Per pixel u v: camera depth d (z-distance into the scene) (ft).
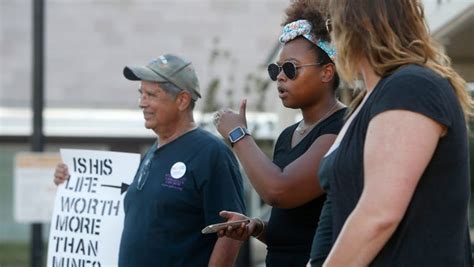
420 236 10.89
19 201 38.47
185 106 21.04
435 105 10.74
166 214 20.13
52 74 95.04
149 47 96.48
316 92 17.31
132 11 96.58
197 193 20.16
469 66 33.88
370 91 11.60
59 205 23.35
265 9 96.12
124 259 20.54
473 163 27.55
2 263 79.30
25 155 38.60
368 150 10.78
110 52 96.12
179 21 96.63
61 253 23.09
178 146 20.70
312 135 17.13
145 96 21.01
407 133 10.59
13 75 93.61
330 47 17.13
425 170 10.92
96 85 95.40
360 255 10.60
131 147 86.07
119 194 22.77
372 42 11.43
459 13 26.94
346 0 11.62
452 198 11.03
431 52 11.66
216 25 96.43
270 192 16.51
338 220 11.51
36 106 41.45
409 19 11.55
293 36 17.33
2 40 93.97
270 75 17.84
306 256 16.90
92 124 86.99
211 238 20.27
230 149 20.93
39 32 41.60
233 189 20.31
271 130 59.26
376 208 10.46
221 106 62.03
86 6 96.17
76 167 23.36
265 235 17.98
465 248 11.44
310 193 16.47
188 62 21.52
